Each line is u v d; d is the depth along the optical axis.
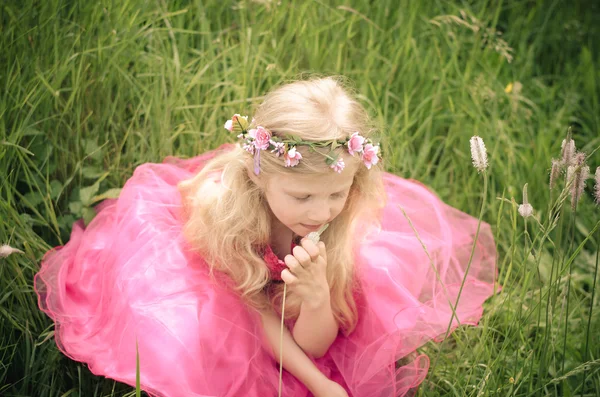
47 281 1.88
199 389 1.63
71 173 2.28
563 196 1.63
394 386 1.74
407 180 2.25
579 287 2.27
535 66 3.22
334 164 1.51
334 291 1.80
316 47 2.72
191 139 2.43
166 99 2.40
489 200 2.54
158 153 2.37
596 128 2.92
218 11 2.81
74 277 1.92
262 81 2.55
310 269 1.66
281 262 1.78
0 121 2.12
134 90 2.46
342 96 1.67
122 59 2.47
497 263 2.18
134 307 1.69
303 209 1.58
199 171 2.09
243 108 2.43
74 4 2.46
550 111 2.96
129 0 2.56
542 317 2.09
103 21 2.51
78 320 1.83
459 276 2.00
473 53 2.89
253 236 1.75
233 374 1.70
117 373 1.64
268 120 1.60
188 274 1.78
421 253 1.94
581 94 3.10
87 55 2.41
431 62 2.89
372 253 1.89
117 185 2.28
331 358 1.87
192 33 2.66
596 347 1.90
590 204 2.59
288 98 1.60
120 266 1.78
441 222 2.06
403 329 1.76
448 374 1.89
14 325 1.85
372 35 2.83
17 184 2.20
